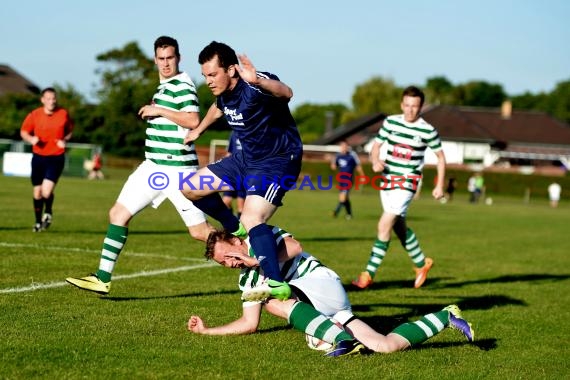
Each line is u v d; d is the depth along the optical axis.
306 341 9.51
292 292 9.04
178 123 11.02
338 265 18.00
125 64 102.25
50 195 20.48
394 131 14.70
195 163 11.51
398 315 11.95
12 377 7.31
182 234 22.55
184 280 13.95
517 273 18.23
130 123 96.69
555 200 67.19
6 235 19.27
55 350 8.37
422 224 33.97
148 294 12.30
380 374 8.12
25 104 94.88
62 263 14.91
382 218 14.62
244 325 9.61
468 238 27.53
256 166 9.89
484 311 12.64
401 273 17.25
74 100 100.69
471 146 111.81
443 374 8.30
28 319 9.82
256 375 7.85
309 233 26.33
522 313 12.61
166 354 8.50
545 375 8.62
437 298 13.87
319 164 83.81
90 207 31.56
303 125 156.38
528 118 128.12
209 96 90.94
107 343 8.82
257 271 9.37
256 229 9.13
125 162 92.25
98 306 10.97
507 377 8.41
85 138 97.38
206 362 8.28
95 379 7.42
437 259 20.44
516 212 49.72
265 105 9.49
